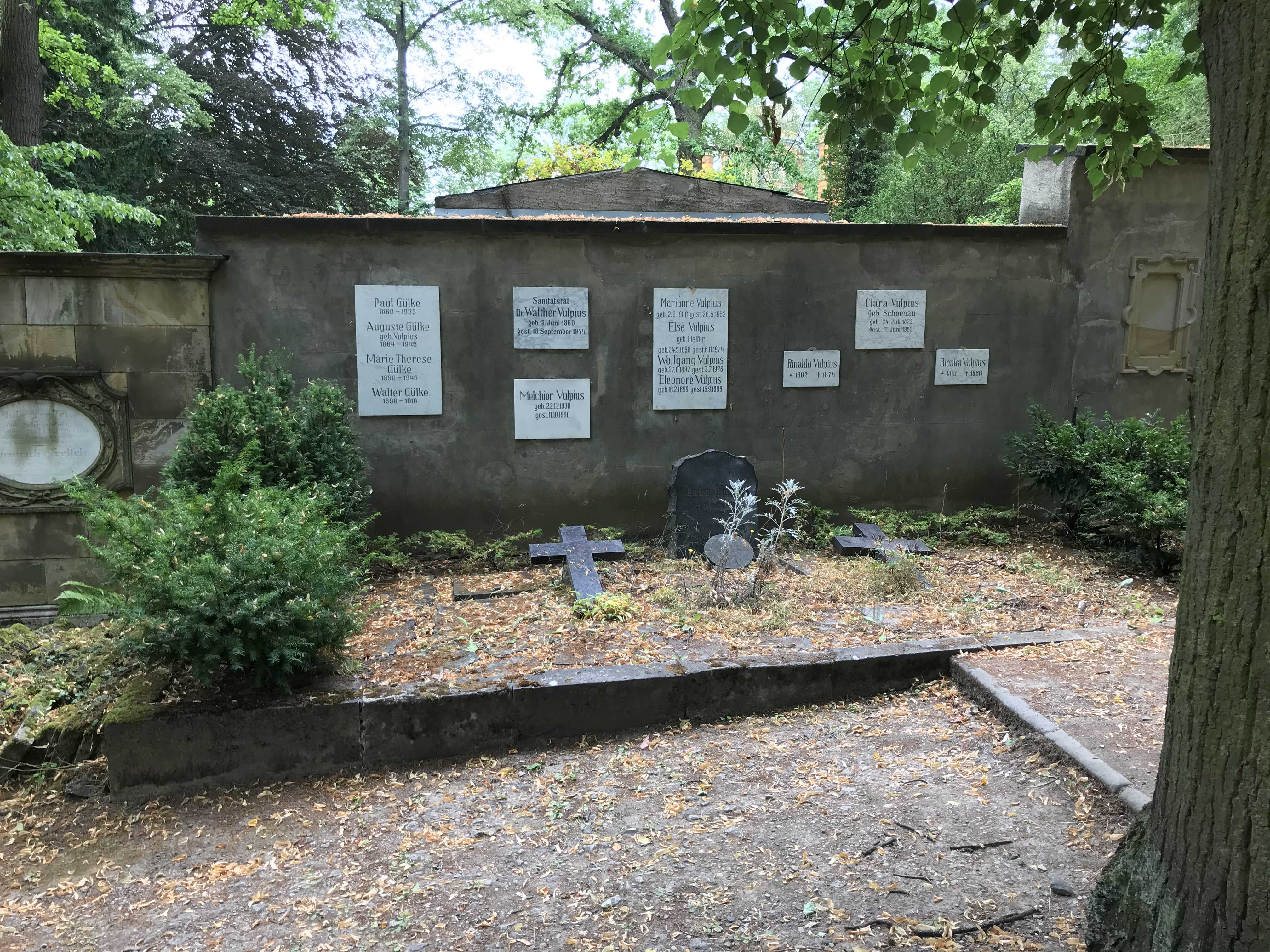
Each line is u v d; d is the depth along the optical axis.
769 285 8.40
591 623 5.91
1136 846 2.62
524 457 8.20
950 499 9.09
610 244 8.06
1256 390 2.06
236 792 4.47
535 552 7.16
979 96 4.61
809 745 4.58
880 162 17.84
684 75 4.30
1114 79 4.49
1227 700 2.17
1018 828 3.60
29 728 4.87
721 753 4.55
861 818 3.77
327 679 4.91
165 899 3.57
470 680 4.86
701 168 22.66
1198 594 2.27
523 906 3.32
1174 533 7.77
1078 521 8.34
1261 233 2.02
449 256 7.80
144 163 19.17
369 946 3.14
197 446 6.34
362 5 23.70
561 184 10.51
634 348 8.25
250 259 7.43
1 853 4.05
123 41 19.36
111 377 7.14
